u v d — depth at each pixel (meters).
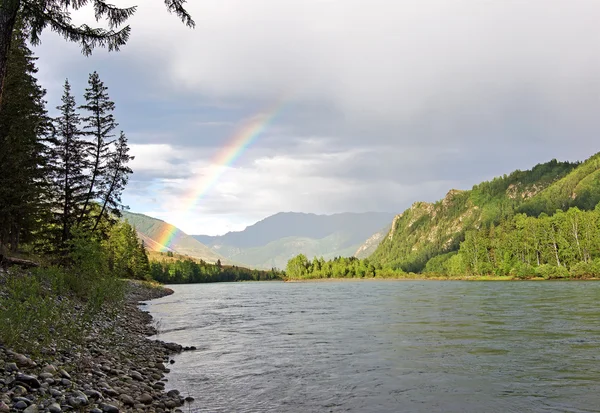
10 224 41.50
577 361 17.14
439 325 28.91
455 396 13.15
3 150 36.16
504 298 52.97
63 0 12.48
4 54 11.11
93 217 48.16
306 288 129.75
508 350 19.69
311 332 28.02
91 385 11.48
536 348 19.89
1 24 11.09
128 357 17.23
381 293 81.75
